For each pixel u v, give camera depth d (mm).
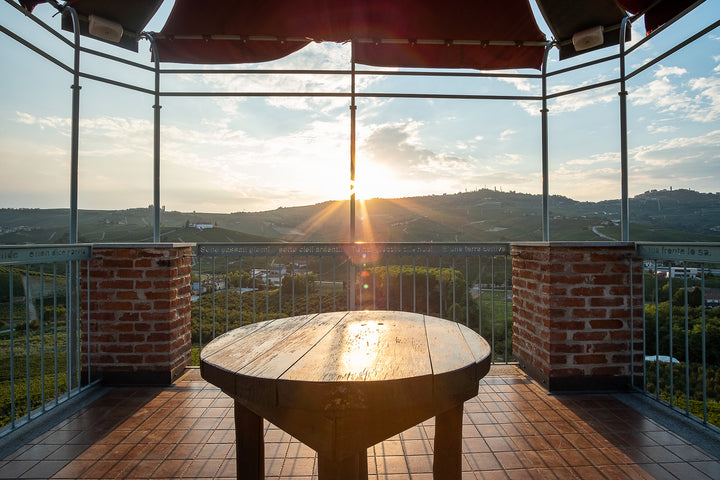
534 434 2357
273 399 1046
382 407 1029
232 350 1353
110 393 3023
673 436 2326
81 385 3158
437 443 1365
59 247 2756
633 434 2352
